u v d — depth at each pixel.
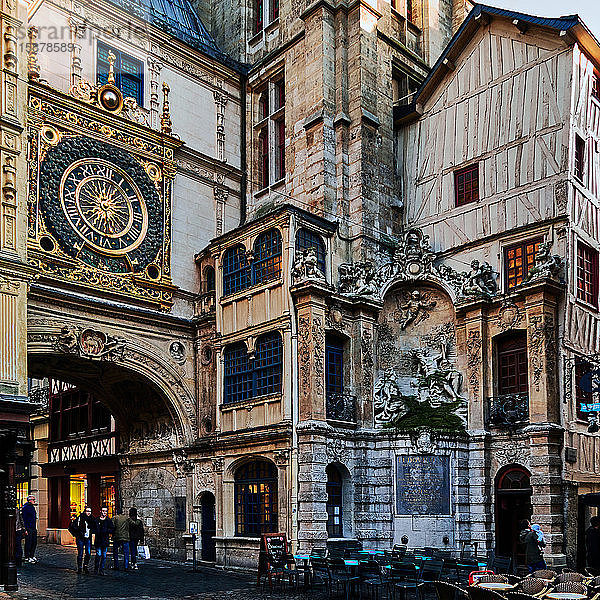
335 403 19.00
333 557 14.91
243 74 24.86
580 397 17.92
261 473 19.16
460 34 21.03
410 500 18.41
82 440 26.44
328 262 20.59
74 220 19.08
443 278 20.00
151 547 22.00
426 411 19.16
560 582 10.34
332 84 22.19
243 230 20.56
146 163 21.20
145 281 20.45
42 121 18.73
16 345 16.20
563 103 18.66
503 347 18.86
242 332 20.06
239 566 18.72
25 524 19.73
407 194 22.44
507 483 17.95
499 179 19.83
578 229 18.42
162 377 20.75
